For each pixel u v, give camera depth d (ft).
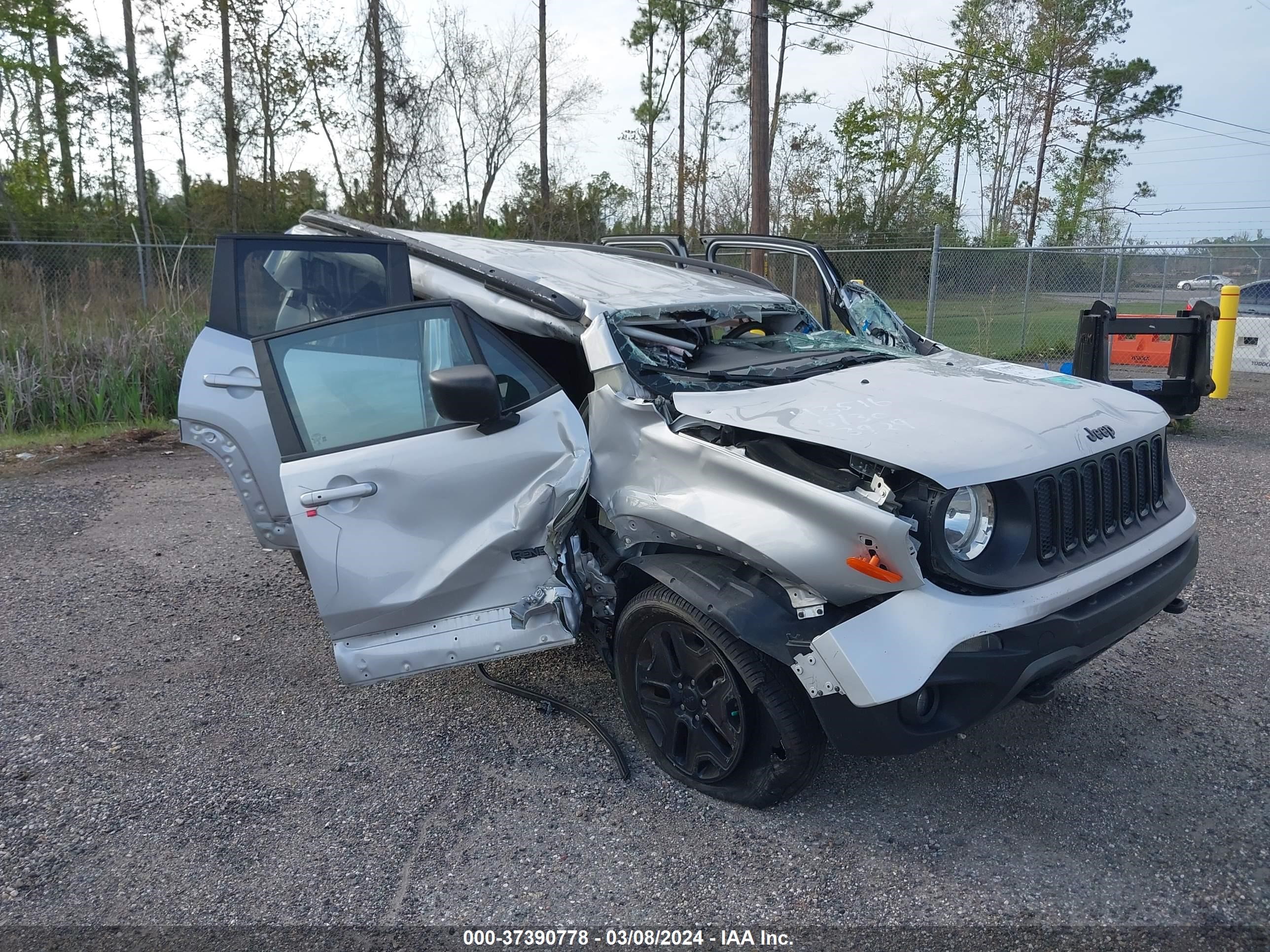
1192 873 8.98
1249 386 40.22
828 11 92.94
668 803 10.29
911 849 9.44
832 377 11.35
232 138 91.04
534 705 12.59
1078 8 116.88
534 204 95.40
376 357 11.23
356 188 89.25
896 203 93.91
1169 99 126.11
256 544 19.72
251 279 12.73
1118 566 9.81
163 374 32.42
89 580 17.60
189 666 13.94
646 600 10.26
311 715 12.42
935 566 8.55
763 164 49.73
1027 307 48.37
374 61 84.38
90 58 95.35
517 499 10.59
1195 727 11.82
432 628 10.73
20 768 11.05
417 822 9.98
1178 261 55.26
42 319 33.06
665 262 16.44
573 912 8.55
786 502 9.12
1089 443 9.81
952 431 9.33
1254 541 18.98
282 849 9.51
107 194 100.83
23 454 27.86
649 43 128.06
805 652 8.80
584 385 13.48
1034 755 11.22
